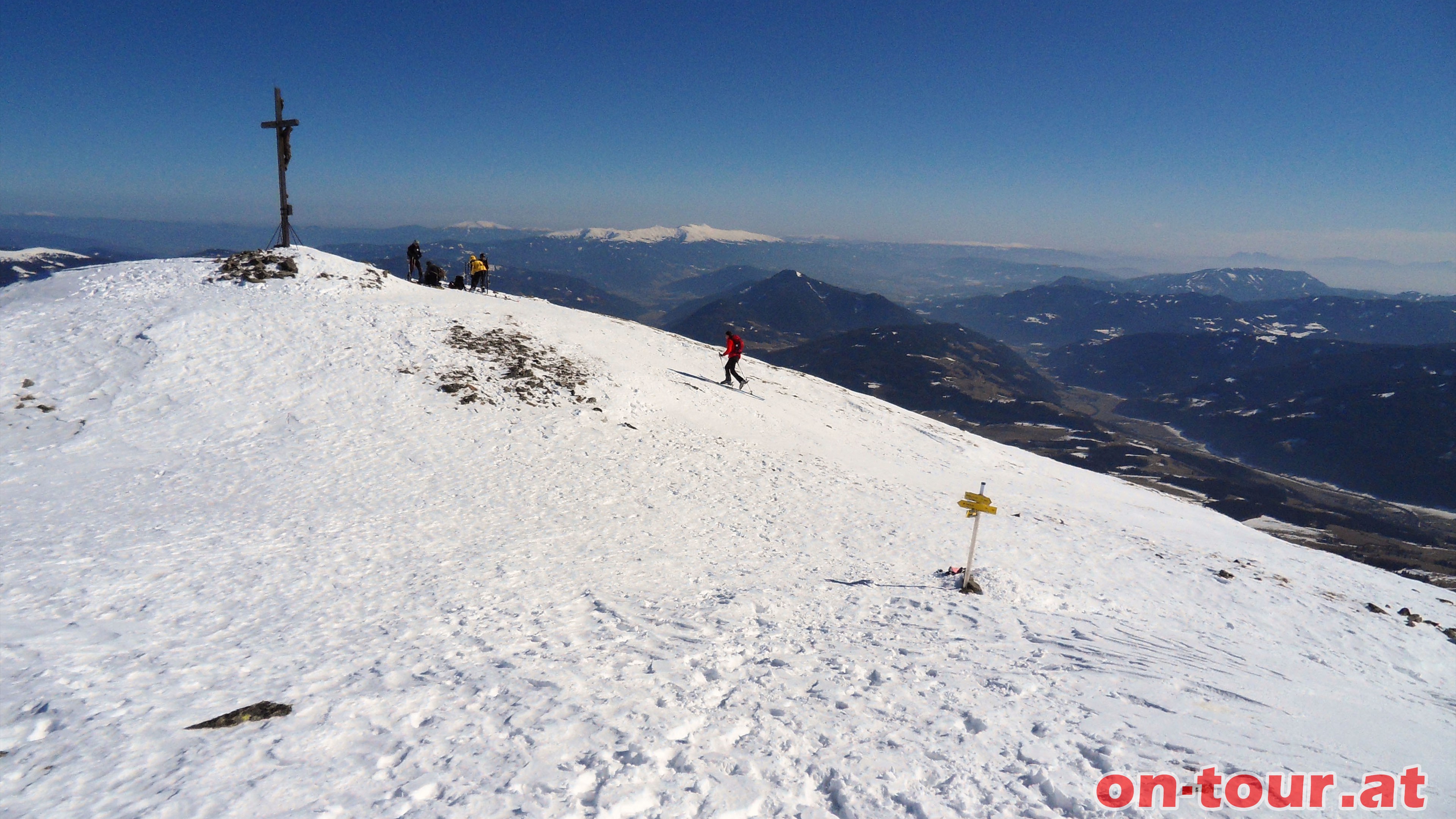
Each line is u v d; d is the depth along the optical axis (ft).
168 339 78.13
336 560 42.78
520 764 19.33
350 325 91.56
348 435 69.31
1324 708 28.78
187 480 55.47
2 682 23.77
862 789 18.72
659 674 27.66
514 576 42.70
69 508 47.67
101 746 19.75
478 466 67.72
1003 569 51.78
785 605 39.99
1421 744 25.75
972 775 19.57
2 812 16.34
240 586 37.19
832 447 100.07
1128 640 36.17
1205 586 57.62
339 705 23.13
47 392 67.15
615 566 46.78
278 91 102.78
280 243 108.58
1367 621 52.70
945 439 121.08
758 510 67.36
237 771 18.53
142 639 29.07
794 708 24.43
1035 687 27.25
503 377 89.66
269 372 77.61
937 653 31.71
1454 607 64.28
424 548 46.91
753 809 17.71
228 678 25.53
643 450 81.00
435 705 23.54
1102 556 63.87
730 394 111.04
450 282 130.52
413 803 17.25
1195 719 24.70
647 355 117.80
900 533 64.23
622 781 18.47
